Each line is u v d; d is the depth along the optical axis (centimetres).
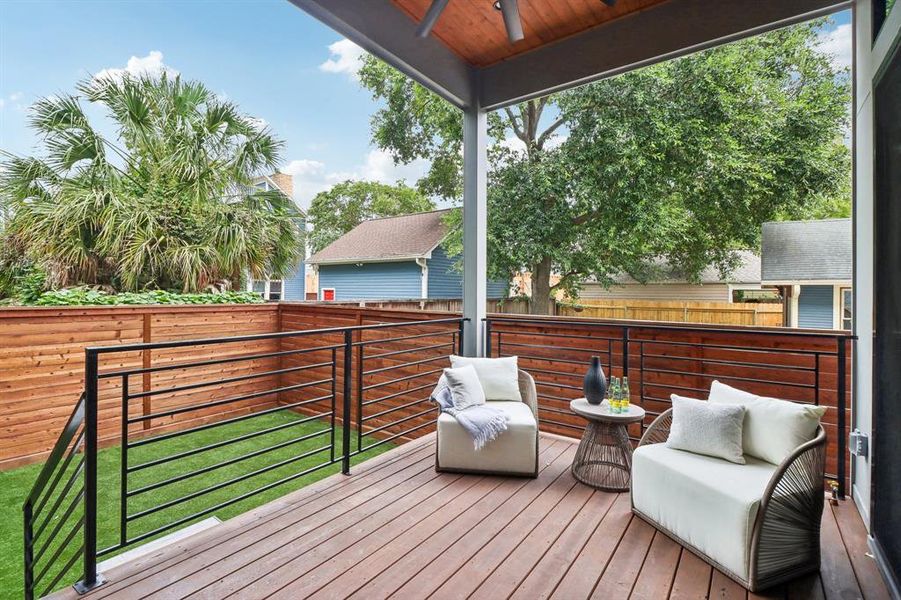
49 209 512
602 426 276
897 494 174
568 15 329
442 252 1088
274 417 566
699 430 221
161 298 523
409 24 331
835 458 291
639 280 851
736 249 816
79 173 558
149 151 606
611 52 336
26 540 201
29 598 200
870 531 208
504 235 736
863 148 241
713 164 661
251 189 675
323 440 490
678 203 717
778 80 701
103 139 571
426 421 469
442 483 277
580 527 224
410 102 901
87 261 533
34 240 505
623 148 654
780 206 704
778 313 728
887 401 191
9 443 391
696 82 660
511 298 895
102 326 449
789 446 201
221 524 225
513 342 423
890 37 186
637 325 348
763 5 279
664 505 216
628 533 219
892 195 188
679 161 675
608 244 712
